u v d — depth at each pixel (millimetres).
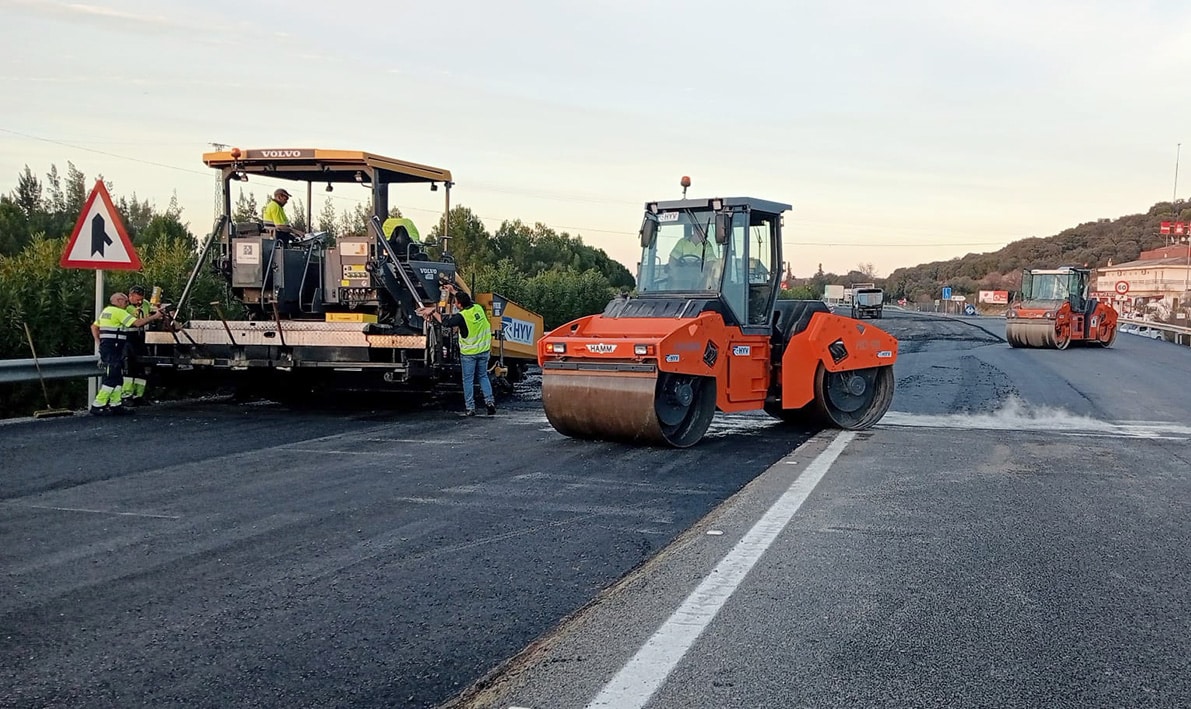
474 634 4336
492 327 14023
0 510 6496
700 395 10109
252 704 3584
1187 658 4109
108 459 8406
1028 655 4121
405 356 11516
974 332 40844
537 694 3695
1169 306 56469
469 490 7434
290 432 10266
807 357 11023
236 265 12227
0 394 11930
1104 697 3711
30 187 27516
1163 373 19906
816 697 3682
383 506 6812
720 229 10500
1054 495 7422
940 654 4129
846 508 6930
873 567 5410
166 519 6309
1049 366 21641
